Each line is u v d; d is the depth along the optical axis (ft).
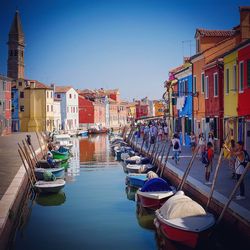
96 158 123.44
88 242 42.29
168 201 41.14
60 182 66.74
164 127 126.41
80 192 68.80
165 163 70.69
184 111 110.93
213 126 84.48
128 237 43.65
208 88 88.02
